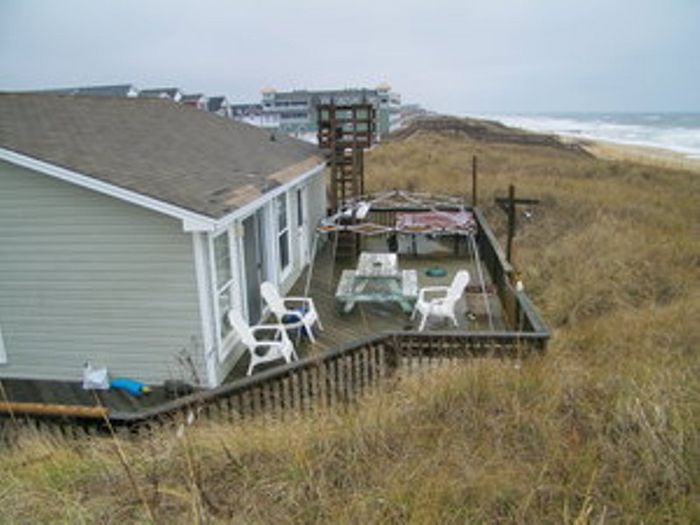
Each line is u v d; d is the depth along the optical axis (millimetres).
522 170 22094
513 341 5094
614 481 2740
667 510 2492
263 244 7602
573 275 9391
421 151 28609
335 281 9250
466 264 10047
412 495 2650
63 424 3982
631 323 6852
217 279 5945
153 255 5438
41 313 5801
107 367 5867
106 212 5387
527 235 12820
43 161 5055
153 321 5629
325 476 2934
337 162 11508
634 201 15555
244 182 6660
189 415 3861
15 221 5527
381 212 12234
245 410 4367
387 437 3344
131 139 7270
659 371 4141
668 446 2910
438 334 5172
